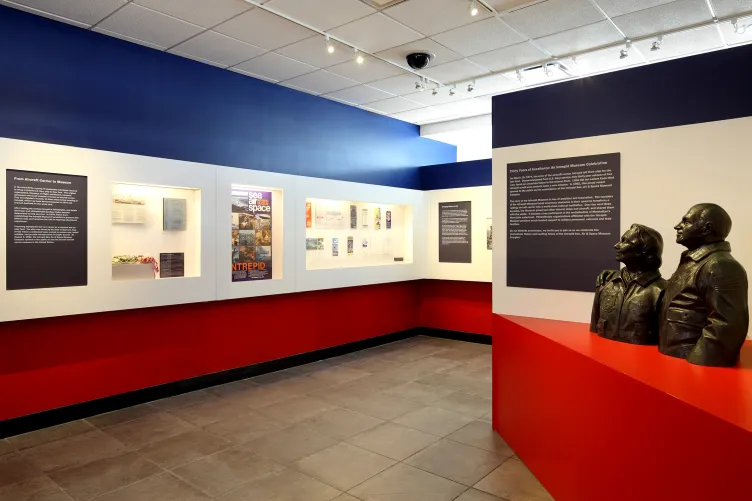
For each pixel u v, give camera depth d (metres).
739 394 1.98
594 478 2.60
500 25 4.98
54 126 4.61
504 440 4.11
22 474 3.54
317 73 6.23
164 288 5.07
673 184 3.29
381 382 5.92
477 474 3.51
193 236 5.43
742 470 1.64
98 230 4.59
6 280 4.07
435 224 8.47
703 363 2.40
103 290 4.62
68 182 4.41
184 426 4.49
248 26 4.86
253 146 6.33
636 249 2.89
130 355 5.12
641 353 2.68
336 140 7.48
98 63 4.92
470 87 6.65
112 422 4.61
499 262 4.23
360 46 5.45
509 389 3.97
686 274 2.57
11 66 4.36
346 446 4.02
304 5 4.48
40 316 4.24
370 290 7.98
